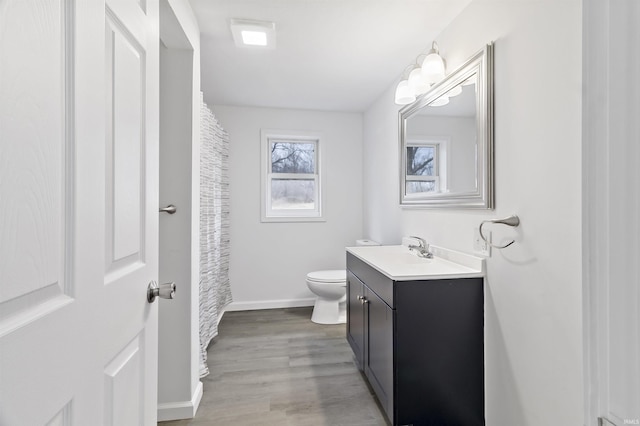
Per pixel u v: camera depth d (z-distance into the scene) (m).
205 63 2.43
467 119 1.70
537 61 1.26
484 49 1.53
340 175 3.69
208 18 1.84
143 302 0.87
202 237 2.26
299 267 3.63
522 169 1.34
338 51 2.24
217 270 2.82
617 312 0.33
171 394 1.71
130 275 0.79
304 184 3.74
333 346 2.58
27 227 0.46
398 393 1.50
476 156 1.62
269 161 3.65
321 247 3.67
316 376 2.12
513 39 1.38
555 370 1.18
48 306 0.50
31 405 0.46
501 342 1.46
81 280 0.58
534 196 1.28
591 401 0.35
